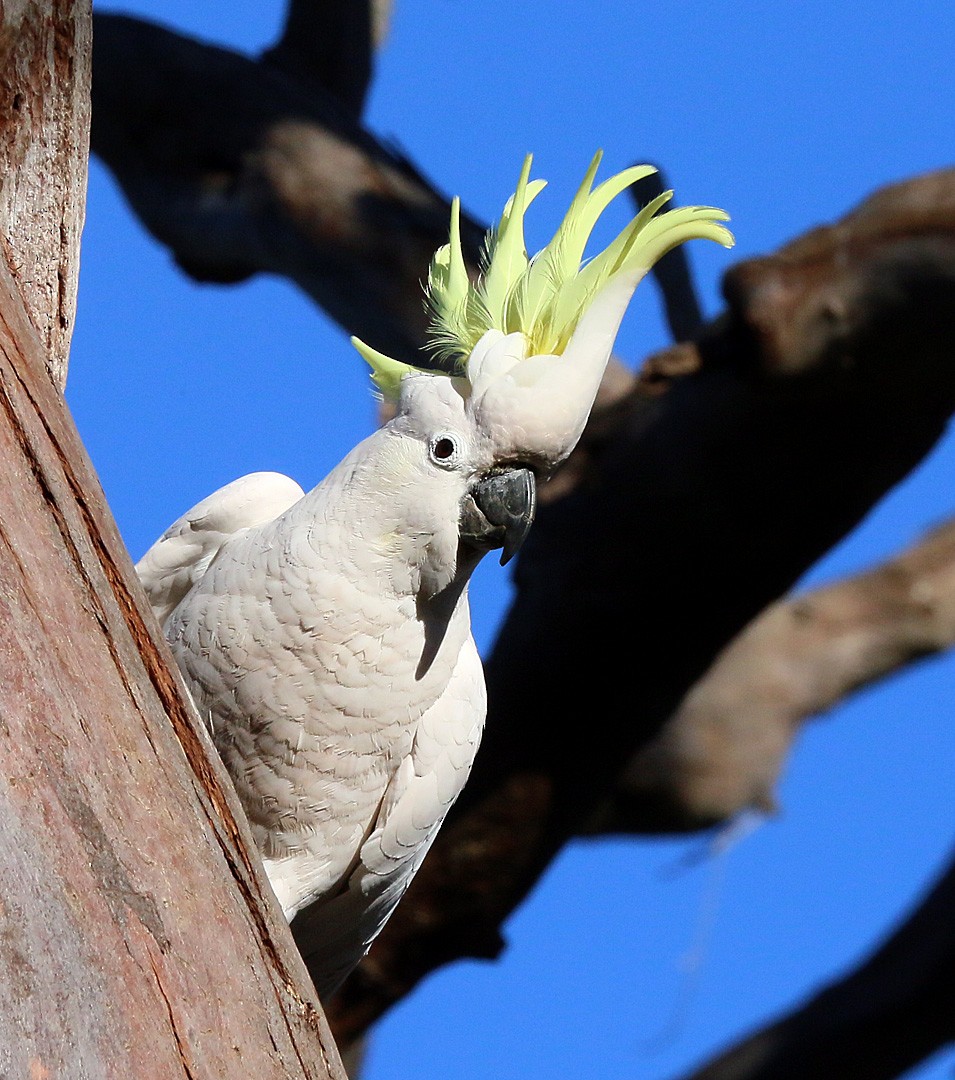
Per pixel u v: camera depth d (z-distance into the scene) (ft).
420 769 29.68
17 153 23.84
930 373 39.52
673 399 41.70
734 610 43.62
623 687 44.37
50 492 19.52
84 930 17.66
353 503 26.96
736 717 57.21
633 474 42.19
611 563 42.83
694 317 48.03
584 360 26.50
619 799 56.95
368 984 46.88
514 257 28.14
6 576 18.70
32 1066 16.74
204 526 29.71
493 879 46.09
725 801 56.54
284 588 27.02
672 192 26.99
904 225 39.17
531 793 45.39
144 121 53.11
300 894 29.30
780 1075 59.06
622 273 26.68
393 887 31.07
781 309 39.24
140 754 19.16
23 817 17.62
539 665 44.42
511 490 26.71
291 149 51.88
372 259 49.93
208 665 27.50
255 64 55.36
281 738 27.73
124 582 19.94
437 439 26.61
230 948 19.08
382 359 28.14
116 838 18.38
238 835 19.92
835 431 40.55
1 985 16.83
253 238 52.39
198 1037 18.26
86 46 24.13
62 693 18.60
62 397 20.51
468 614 29.19
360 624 27.09
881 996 58.95
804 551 42.98
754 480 41.47
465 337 27.71
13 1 23.36
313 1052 19.76
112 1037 17.46
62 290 24.27
